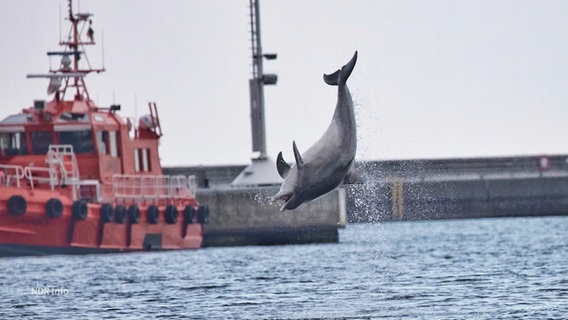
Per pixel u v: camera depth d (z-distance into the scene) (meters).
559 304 110.69
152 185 184.38
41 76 181.38
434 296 117.50
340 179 85.00
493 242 185.25
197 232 187.12
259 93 196.50
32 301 123.19
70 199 165.75
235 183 195.88
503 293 118.50
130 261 164.25
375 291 122.56
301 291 124.44
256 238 194.75
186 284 134.12
